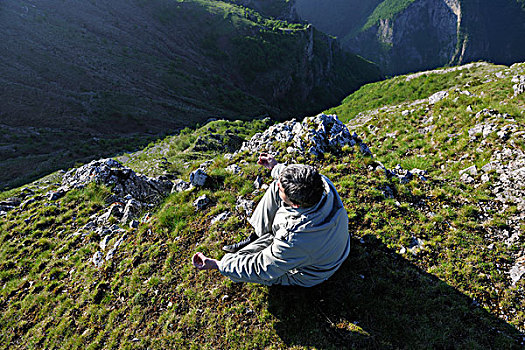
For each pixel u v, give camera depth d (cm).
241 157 781
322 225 254
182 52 11081
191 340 384
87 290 529
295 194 236
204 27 12338
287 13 17250
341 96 15888
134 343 404
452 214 555
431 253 451
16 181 3556
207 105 8981
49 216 920
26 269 730
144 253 533
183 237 535
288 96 13012
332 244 273
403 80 4562
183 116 7769
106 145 5144
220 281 435
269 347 353
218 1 15050
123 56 9281
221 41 12112
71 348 446
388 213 521
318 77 15162
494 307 379
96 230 783
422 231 495
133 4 11625
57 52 7956
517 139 799
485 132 920
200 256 325
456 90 1583
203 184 649
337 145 734
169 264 493
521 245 475
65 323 489
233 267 300
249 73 11844
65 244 763
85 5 10269
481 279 412
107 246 630
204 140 3072
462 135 1004
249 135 4106
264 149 788
